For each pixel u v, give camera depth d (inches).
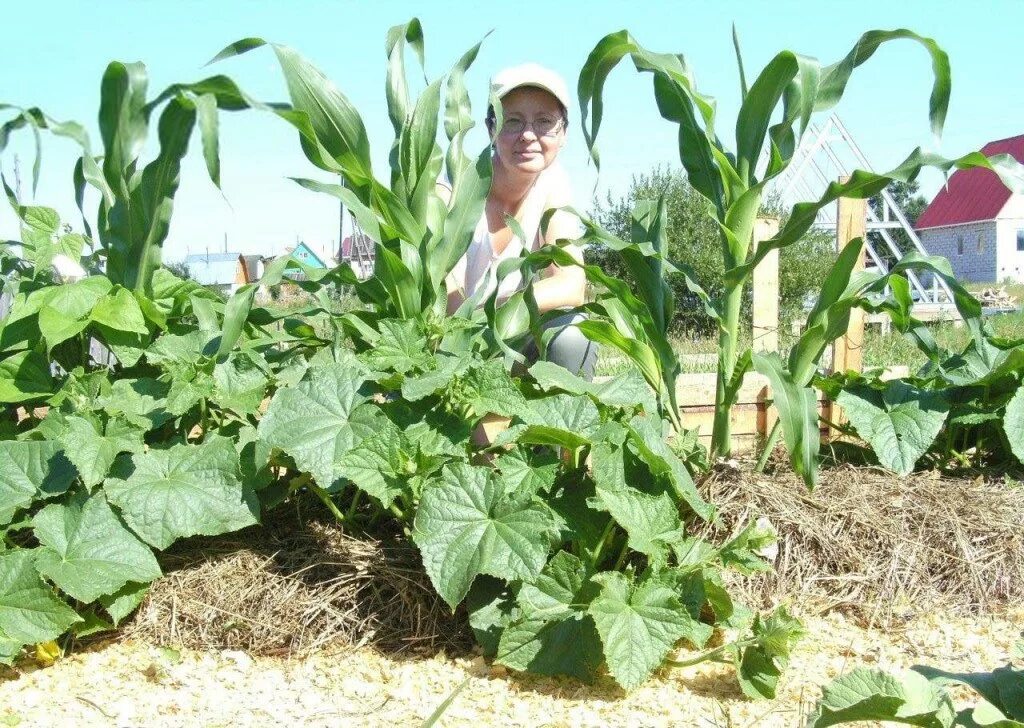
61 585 98.3
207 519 105.0
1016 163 114.5
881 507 131.4
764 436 165.9
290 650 105.7
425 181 125.6
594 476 104.2
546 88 143.9
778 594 122.3
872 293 145.3
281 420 109.8
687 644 109.4
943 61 121.3
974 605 124.2
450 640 107.0
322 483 106.2
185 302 130.6
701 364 318.0
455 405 113.7
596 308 133.7
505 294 146.9
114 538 103.4
